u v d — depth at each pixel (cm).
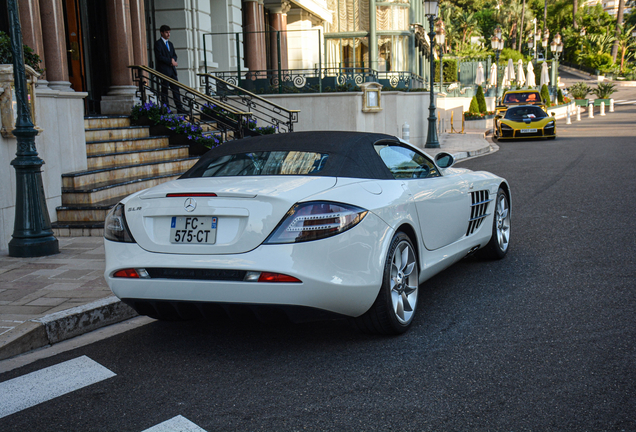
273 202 330
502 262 566
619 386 299
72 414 293
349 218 337
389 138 444
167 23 1566
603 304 429
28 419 289
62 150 792
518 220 762
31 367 356
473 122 3250
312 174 369
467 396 296
